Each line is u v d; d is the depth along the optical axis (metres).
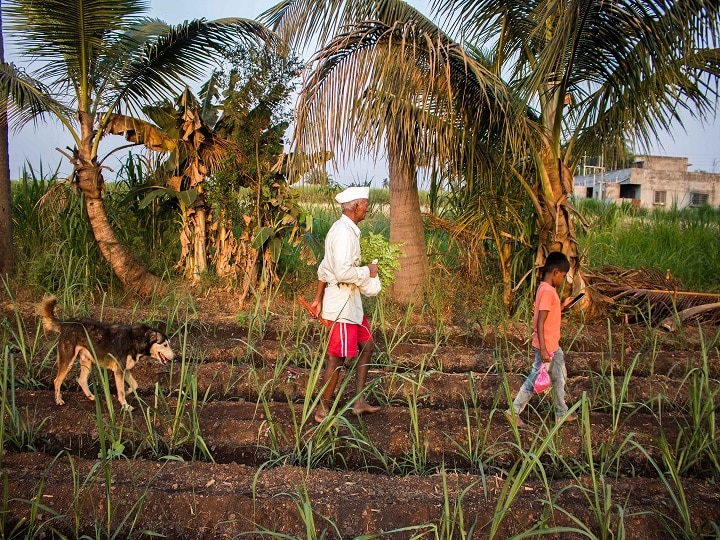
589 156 8.08
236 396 5.52
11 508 3.67
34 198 9.48
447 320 7.72
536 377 4.58
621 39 6.50
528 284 8.09
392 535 3.54
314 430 4.51
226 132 8.66
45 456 4.22
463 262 8.80
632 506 3.77
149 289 8.33
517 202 8.02
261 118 8.33
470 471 4.35
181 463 4.20
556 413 4.75
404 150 7.32
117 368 4.92
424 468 4.41
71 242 8.34
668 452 3.74
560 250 7.40
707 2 5.69
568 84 7.11
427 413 4.99
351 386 5.54
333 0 7.37
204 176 8.77
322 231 11.59
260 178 8.28
